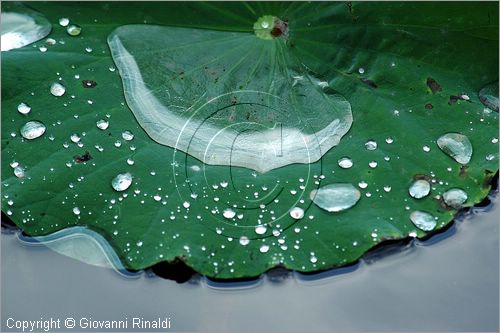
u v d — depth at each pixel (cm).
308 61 123
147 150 120
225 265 116
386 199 118
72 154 119
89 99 121
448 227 118
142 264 116
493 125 121
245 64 123
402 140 120
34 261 117
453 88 122
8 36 123
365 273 116
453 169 119
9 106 120
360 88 122
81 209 118
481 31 123
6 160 119
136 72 122
